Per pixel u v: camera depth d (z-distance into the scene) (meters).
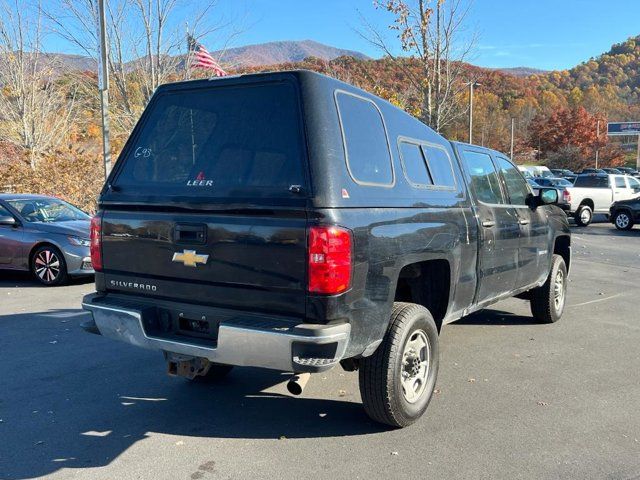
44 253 9.19
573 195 21.22
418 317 3.89
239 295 3.34
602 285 9.62
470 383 4.83
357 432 3.89
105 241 3.88
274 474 3.33
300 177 3.22
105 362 5.39
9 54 18.64
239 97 3.62
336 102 3.49
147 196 3.69
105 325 3.78
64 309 7.55
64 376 5.00
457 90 17.45
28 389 4.68
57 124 19.75
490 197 5.40
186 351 3.44
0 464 3.44
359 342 3.38
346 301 3.20
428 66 16.31
